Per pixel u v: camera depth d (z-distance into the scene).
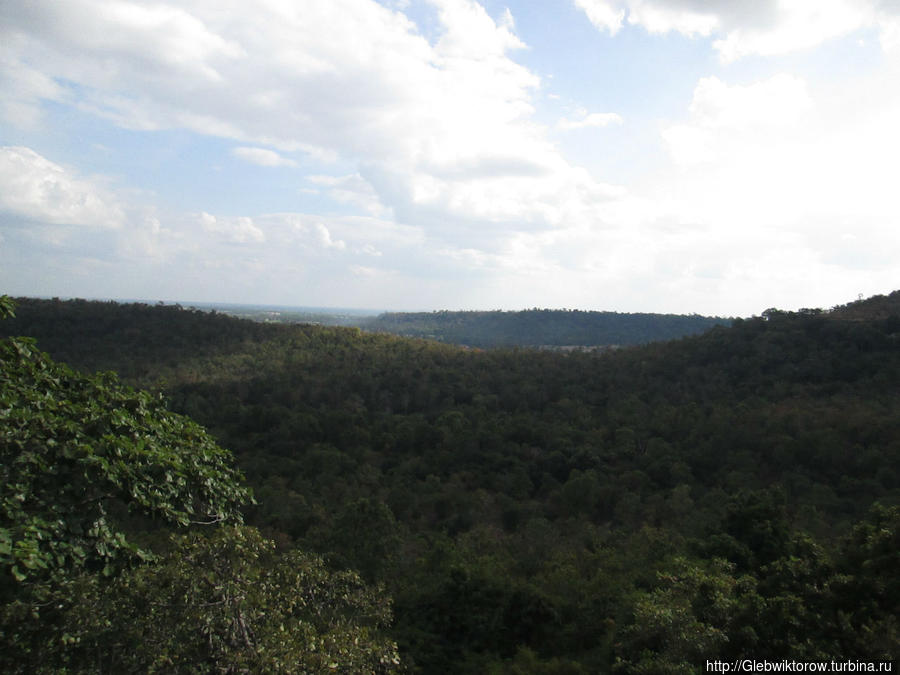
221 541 6.48
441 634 17.77
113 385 8.85
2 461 6.00
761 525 17.56
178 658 5.82
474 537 25.52
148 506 7.02
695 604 10.90
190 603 5.83
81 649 5.70
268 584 7.10
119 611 5.73
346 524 21.89
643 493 32.09
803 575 11.12
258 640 6.15
